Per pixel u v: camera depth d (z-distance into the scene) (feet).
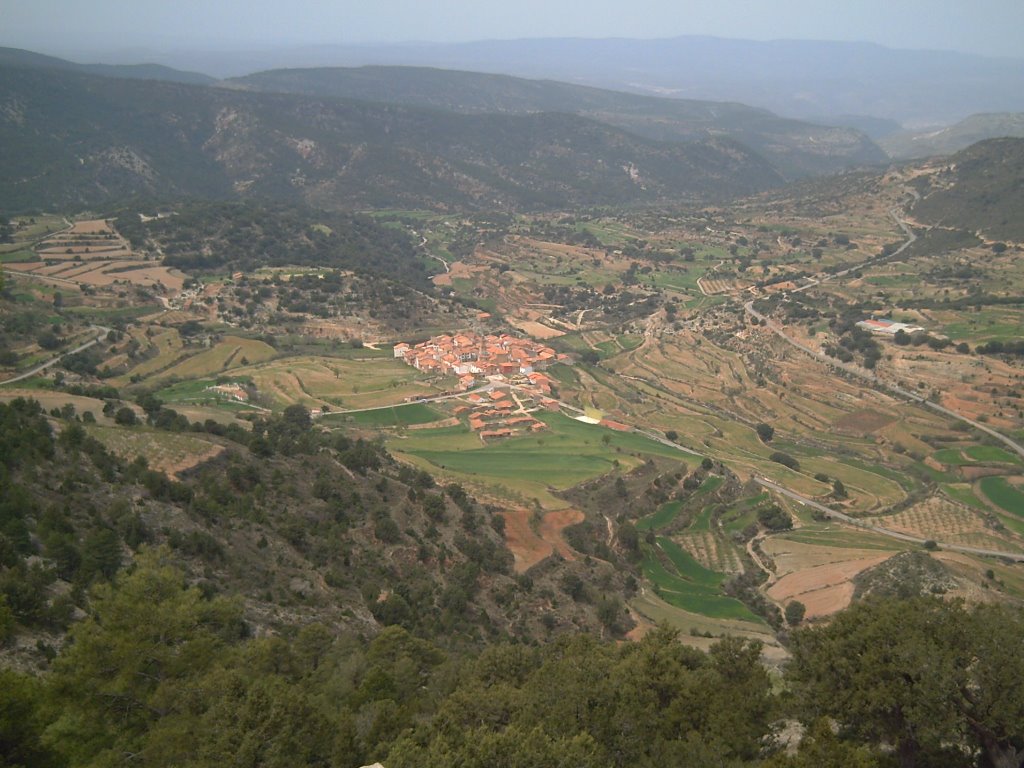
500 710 178.70
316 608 280.72
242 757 156.66
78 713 166.50
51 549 233.55
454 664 229.66
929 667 153.38
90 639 181.06
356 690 207.92
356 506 366.22
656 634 220.23
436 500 390.63
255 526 313.12
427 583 327.67
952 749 160.86
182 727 165.07
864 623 176.96
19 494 253.24
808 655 184.44
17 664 185.26
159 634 191.62
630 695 177.27
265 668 209.05
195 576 265.34
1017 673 150.30
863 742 165.99
